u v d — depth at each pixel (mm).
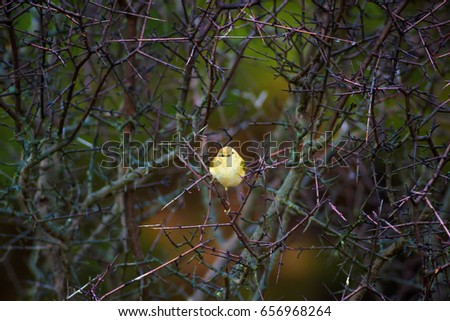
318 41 8648
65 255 10945
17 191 9469
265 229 8555
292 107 12539
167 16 13281
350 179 13305
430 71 11109
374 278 8766
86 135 13773
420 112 11016
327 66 8344
